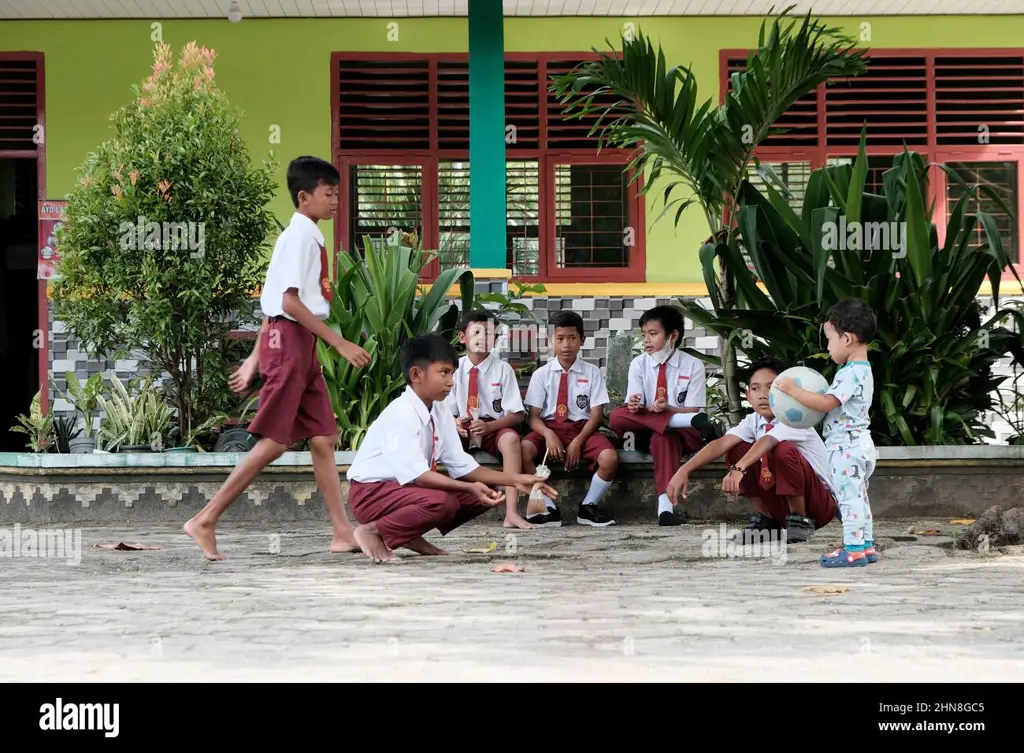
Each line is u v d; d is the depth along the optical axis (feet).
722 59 32.12
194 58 23.27
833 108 32.40
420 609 10.93
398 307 21.42
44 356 30.35
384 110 32.14
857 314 14.39
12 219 33.19
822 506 16.66
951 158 32.35
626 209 31.99
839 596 11.65
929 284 20.03
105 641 9.41
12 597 11.88
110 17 31.65
